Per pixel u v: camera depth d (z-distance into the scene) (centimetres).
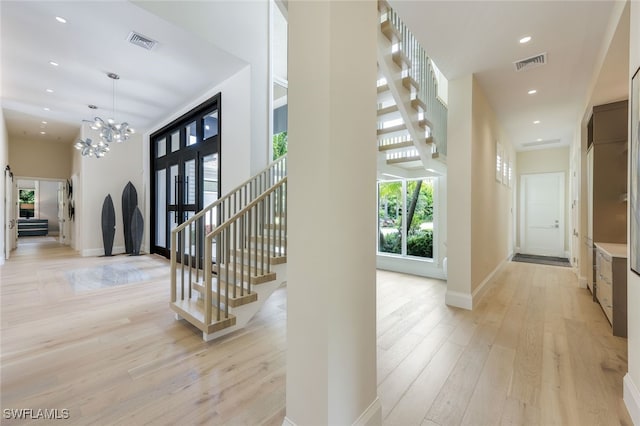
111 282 451
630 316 172
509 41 276
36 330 276
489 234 433
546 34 265
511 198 675
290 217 143
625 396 172
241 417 163
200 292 335
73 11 334
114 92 540
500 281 469
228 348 244
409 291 418
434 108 481
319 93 129
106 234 716
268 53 486
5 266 572
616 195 352
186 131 637
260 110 469
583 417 163
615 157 351
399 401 178
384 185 605
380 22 300
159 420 161
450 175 352
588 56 298
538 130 561
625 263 266
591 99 345
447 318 311
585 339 260
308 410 135
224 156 498
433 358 228
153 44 400
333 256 128
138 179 805
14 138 827
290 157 143
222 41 417
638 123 161
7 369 210
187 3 376
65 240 941
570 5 227
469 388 190
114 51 413
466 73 337
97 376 202
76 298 372
